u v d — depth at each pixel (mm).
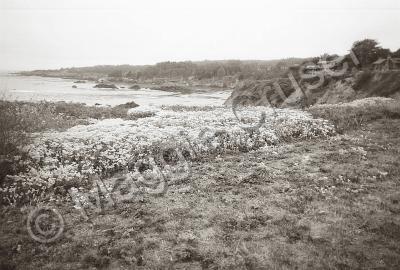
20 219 9758
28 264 7836
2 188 11156
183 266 7793
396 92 34812
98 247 8531
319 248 8258
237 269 7613
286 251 8195
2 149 12727
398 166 13977
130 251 8352
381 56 47125
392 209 10133
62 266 7801
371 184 12188
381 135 19172
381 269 7363
